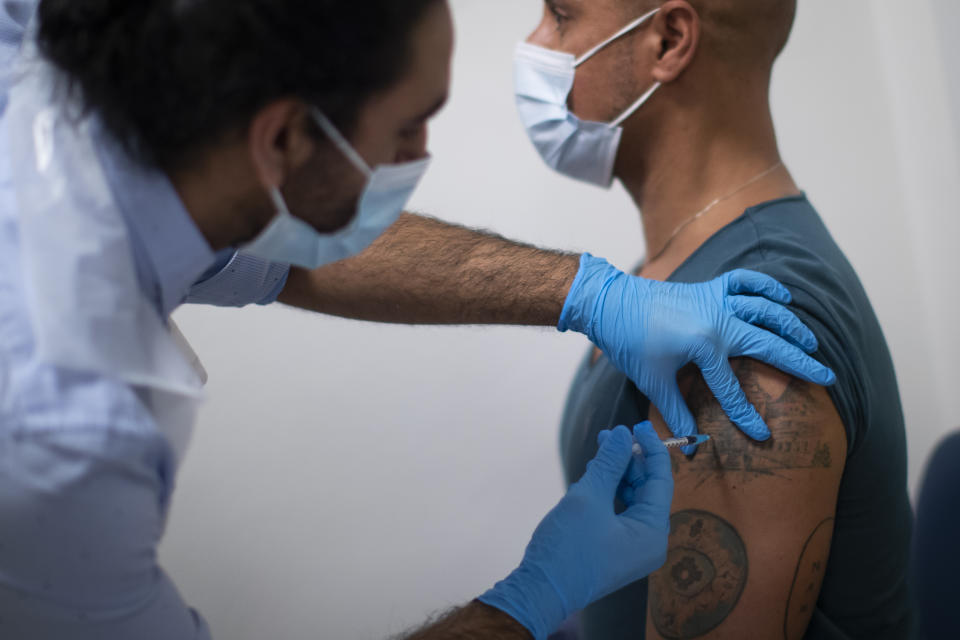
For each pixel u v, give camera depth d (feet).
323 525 7.47
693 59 3.54
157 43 1.82
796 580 3.01
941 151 6.99
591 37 3.68
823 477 3.04
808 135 7.66
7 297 1.96
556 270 3.67
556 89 3.84
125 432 1.96
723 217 3.75
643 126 3.80
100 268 1.98
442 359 7.64
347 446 7.54
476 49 8.05
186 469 7.42
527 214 8.02
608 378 3.91
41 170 2.00
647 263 4.16
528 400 7.61
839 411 3.14
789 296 3.24
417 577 7.46
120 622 2.20
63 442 1.89
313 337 7.59
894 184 7.36
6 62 2.33
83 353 1.90
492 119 8.04
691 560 3.13
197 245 2.20
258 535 7.42
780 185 3.81
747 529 3.04
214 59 1.83
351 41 1.89
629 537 2.97
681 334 3.17
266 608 7.37
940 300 7.18
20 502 1.93
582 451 4.01
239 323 7.54
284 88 1.92
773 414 3.08
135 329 2.07
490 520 7.55
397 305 3.85
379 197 2.40
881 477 3.44
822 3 7.52
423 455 7.58
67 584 2.07
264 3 1.80
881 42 7.33
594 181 4.18
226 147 2.00
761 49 3.59
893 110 7.31
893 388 3.70
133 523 2.07
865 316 3.62
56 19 1.95
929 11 6.91
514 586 2.87
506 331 7.63
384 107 2.08
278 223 2.25
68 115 2.01
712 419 3.20
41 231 1.95
